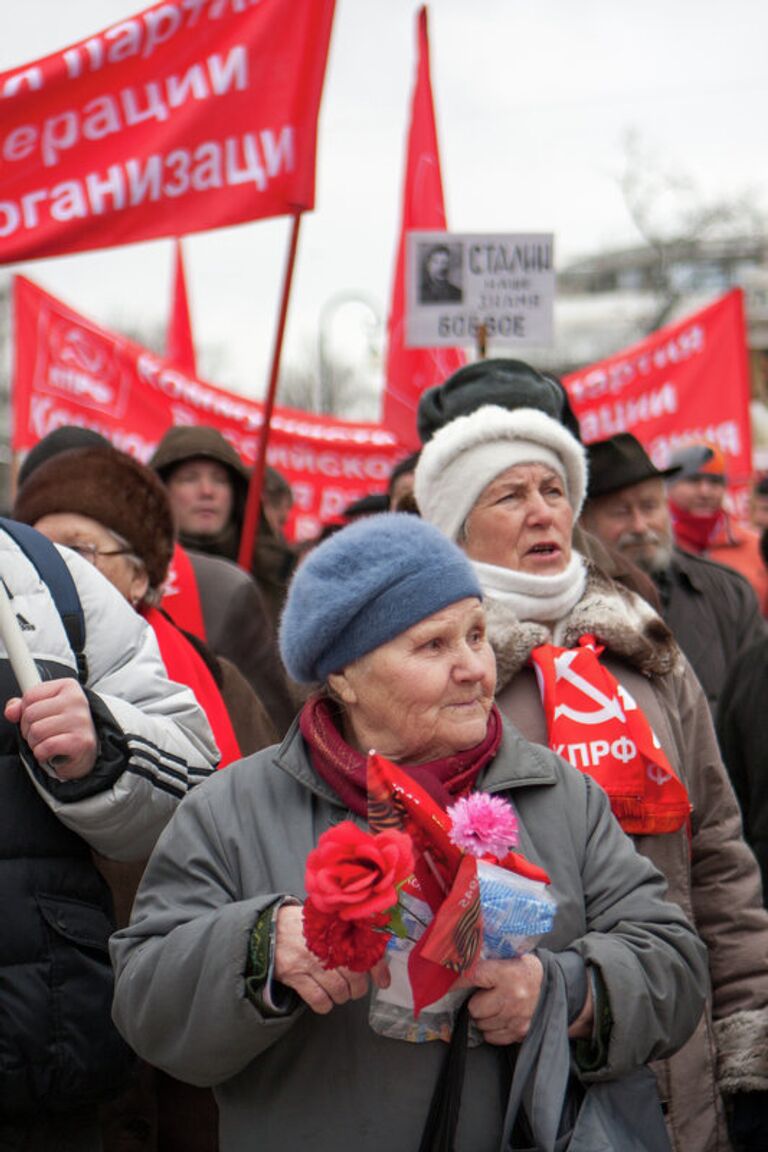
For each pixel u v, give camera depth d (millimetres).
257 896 2836
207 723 3510
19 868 3145
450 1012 2756
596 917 2961
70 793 3117
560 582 3855
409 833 2605
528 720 3727
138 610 4156
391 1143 2750
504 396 4438
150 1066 4180
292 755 2979
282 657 3053
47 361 8414
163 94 5387
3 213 5363
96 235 5391
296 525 9062
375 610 2879
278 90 5367
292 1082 2803
